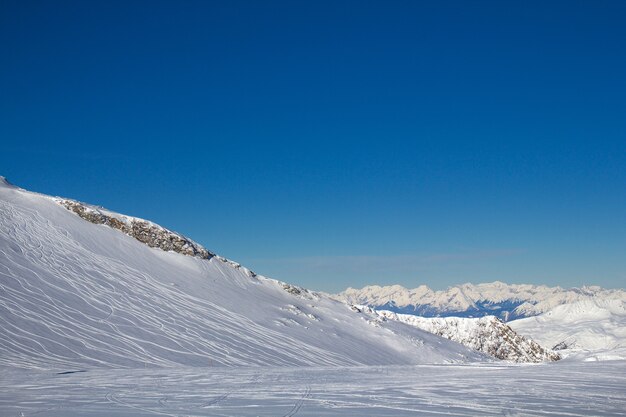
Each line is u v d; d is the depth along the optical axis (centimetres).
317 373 3528
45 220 7206
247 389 2573
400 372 3634
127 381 2897
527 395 2373
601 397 2312
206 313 6338
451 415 1891
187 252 8406
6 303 4725
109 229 7888
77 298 5409
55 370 3512
